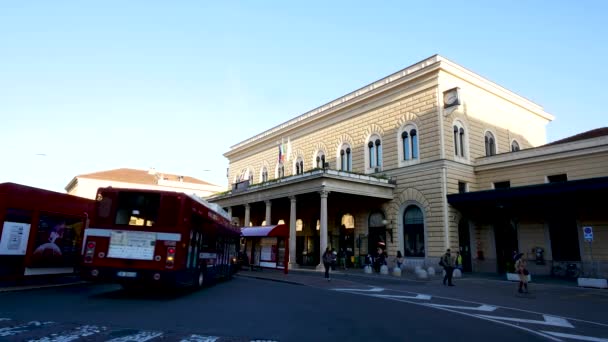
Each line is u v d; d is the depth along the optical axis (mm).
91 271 11820
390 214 31781
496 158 29625
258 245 29953
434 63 29641
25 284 14562
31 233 14469
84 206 17031
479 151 31781
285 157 44562
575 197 23047
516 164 28469
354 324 8898
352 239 35094
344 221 36406
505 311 11820
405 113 32000
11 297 11406
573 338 8180
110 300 11570
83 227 17031
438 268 27453
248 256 31922
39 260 14727
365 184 30547
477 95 32781
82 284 15977
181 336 7105
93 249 12008
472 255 29406
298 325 8562
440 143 28859
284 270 26797
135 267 11812
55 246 15492
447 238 27578
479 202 26781
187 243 12594
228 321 8781
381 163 33531
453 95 28922
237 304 11641
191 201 13055
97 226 12180
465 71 31344
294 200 32281
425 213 29188
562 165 26062
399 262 28219
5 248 13562
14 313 8828
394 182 31875
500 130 34344
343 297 14227
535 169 27453
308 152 42000
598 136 25078
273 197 34844
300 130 43656
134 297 12438
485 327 9070
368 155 35062
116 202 12336
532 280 22719
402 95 32375
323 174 28516
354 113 36844
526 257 27078
